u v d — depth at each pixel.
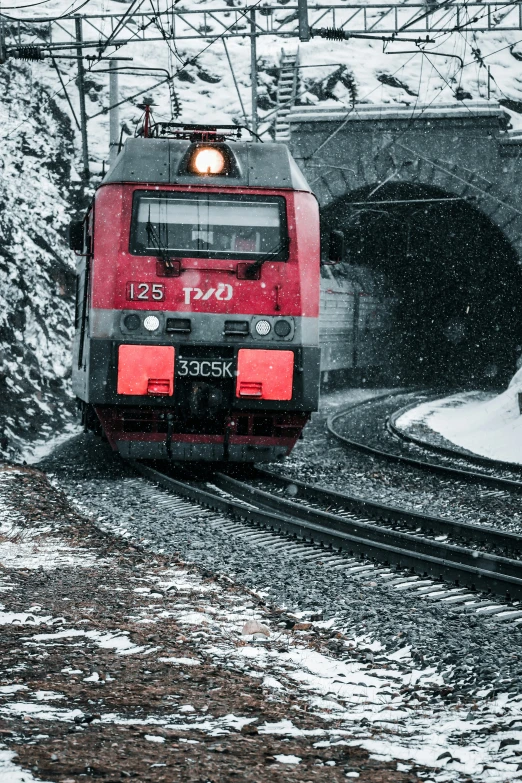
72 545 16.78
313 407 24.91
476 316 95.38
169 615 11.80
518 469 32.09
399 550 15.60
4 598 12.24
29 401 40.78
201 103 83.12
